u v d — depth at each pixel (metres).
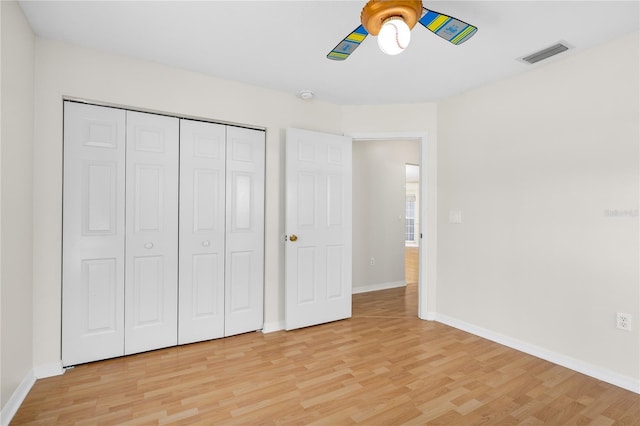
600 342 2.21
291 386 2.08
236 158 2.93
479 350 2.65
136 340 2.52
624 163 2.11
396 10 1.40
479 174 2.99
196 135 2.75
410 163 5.27
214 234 2.83
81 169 2.32
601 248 2.21
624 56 2.11
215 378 2.17
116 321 2.45
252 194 3.01
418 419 1.76
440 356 2.53
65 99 2.28
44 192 2.17
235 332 2.94
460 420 1.75
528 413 1.82
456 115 3.21
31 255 2.10
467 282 3.09
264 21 1.99
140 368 2.30
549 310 2.48
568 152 2.38
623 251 2.11
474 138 3.03
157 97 2.55
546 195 2.50
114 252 2.43
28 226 2.04
